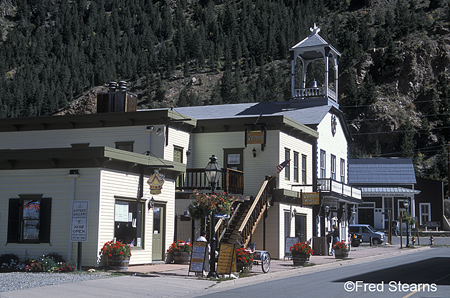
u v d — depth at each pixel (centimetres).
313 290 1614
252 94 15900
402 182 6359
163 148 2897
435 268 2395
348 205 4288
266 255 2231
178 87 17425
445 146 10919
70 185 2148
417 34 14612
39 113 16712
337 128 4141
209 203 2053
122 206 2238
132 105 3141
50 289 1566
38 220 2173
